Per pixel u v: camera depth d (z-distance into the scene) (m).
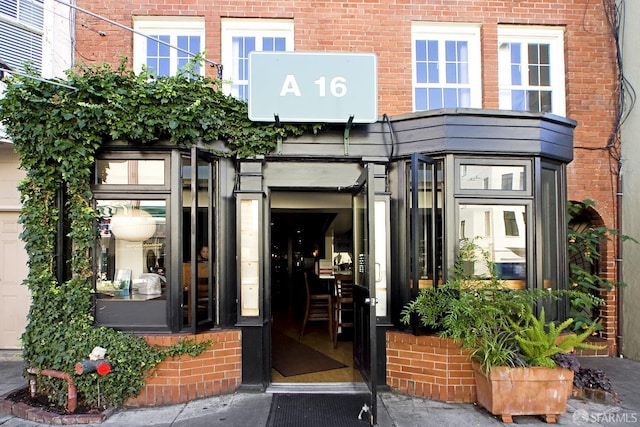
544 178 4.71
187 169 4.32
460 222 4.38
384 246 4.52
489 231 4.44
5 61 5.07
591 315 5.93
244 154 4.43
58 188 4.14
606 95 5.84
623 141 5.77
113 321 4.15
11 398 4.02
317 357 5.55
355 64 4.39
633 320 5.55
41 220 4.06
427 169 4.50
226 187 4.53
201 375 4.14
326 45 5.53
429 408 3.92
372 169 3.69
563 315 4.76
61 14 5.32
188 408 3.89
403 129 4.51
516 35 5.92
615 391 4.36
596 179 5.79
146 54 5.56
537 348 3.61
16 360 5.53
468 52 5.89
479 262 4.38
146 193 4.20
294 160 4.57
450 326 3.75
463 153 4.35
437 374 4.12
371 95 4.39
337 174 4.61
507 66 5.94
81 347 3.84
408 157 4.52
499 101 5.87
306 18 5.54
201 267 4.38
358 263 4.70
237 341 4.34
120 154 4.23
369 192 3.67
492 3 5.75
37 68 5.24
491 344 3.57
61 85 3.85
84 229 4.04
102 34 5.39
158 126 4.08
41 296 4.01
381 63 5.56
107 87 4.00
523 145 4.39
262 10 5.52
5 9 5.09
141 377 3.93
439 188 4.45
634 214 5.58
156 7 5.45
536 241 4.42
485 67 5.71
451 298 3.94
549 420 3.59
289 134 4.51
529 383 3.57
